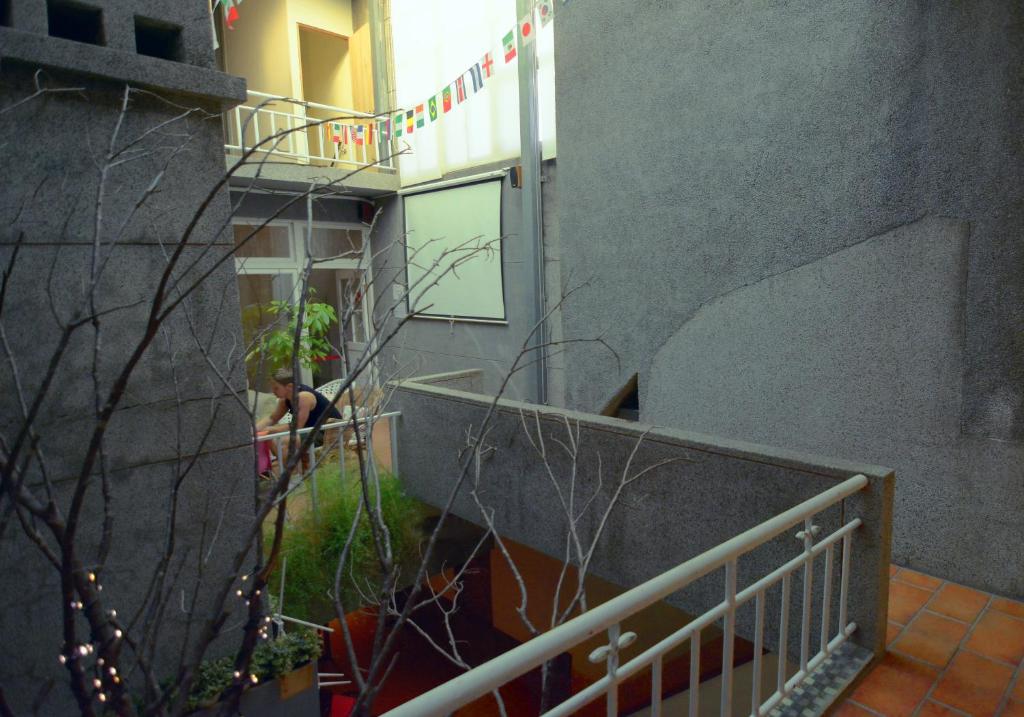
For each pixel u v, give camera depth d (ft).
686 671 17.02
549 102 22.49
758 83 13.12
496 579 22.50
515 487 13.66
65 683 8.00
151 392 8.32
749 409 13.84
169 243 8.32
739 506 9.82
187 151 8.43
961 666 8.54
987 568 10.60
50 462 7.68
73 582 4.70
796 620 9.32
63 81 7.47
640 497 11.21
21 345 7.47
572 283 17.80
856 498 8.48
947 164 10.63
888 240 11.42
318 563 12.87
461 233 27.14
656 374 15.72
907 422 11.41
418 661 21.88
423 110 22.11
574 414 12.49
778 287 13.10
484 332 26.58
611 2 15.97
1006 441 10.27
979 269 10.39
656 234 15.44
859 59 11.57
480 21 24.90
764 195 13.21
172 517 5.65
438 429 15.56
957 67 10.41
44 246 7.53
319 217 30.35
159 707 4.84
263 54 32.58
